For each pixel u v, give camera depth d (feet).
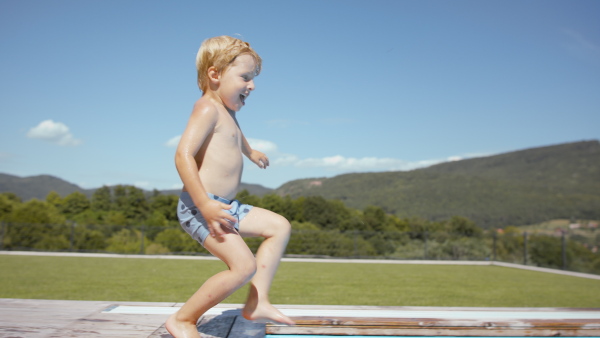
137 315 7.02
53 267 24.91
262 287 5.39
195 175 4.86
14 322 6.38
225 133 5.32
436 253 41.29
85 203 88.28
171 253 38.83
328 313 7.54
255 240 40.50
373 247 41.75
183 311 5.14
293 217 82.58
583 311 8.19
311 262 34.47
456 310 8.11
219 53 5.40
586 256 42.52
